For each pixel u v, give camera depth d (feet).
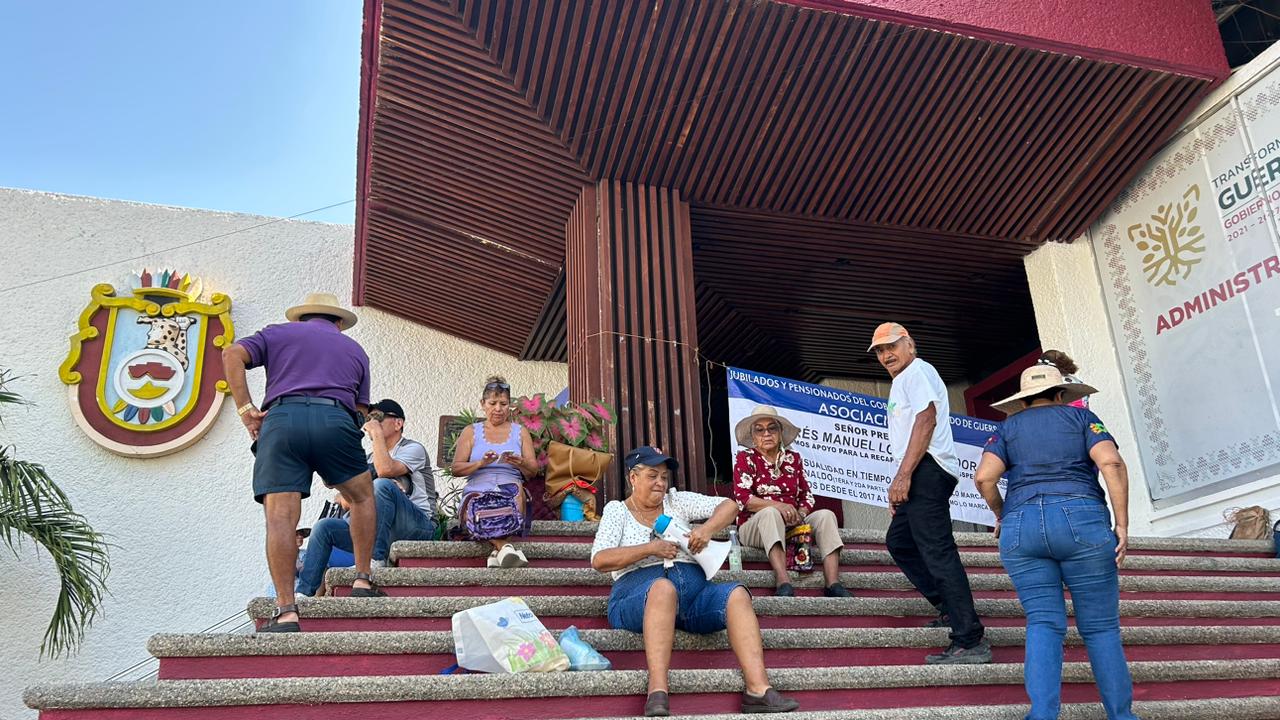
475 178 27.09
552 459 21.09
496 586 16.84
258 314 32.07
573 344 26.73
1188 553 22.34
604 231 26.03
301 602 14.75
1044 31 24.47
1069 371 15.39
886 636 15.92
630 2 22.48
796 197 27.71
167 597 28.43
